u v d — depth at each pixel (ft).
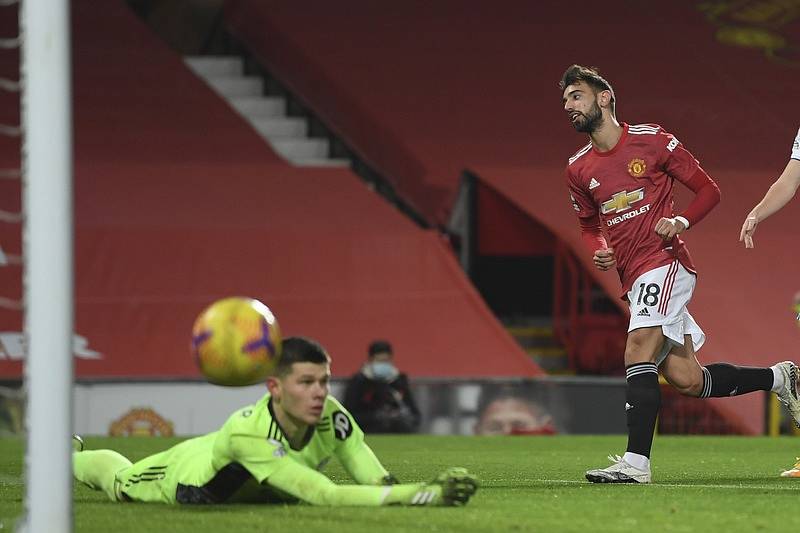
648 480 72.74
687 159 73.20
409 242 214.07
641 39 259.39
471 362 197.16
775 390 78.89
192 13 268.82
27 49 42.32
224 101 243.19
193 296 204.95
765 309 208.03
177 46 273.13
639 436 73.05
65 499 41.01
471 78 245.65
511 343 200.54
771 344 201.87
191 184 223.10
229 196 221.25
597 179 74.43
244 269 209.56
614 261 75.46
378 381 163.53
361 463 55.26
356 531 45.60
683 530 46.73
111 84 240.73
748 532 46.29
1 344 192.24
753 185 231.71
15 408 166.40
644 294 73.15
